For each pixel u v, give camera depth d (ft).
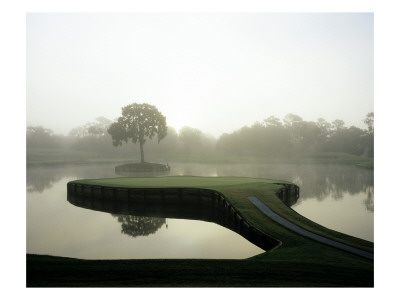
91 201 117.91
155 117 271.08
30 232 76.07
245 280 35.76
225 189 101.81
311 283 35.19
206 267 39.88
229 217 82.79
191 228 80.53
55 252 61.52
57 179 179.42
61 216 94.17
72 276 36.58
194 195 105.29
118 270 38.47
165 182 124.67
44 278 35.91
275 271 38.78
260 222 67.10
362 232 73.10
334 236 58.44
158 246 65.05
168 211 102.83
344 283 35.70
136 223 86.07
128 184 118.52
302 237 57.41
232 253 59.82
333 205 105.19
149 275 37.06
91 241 68.95
